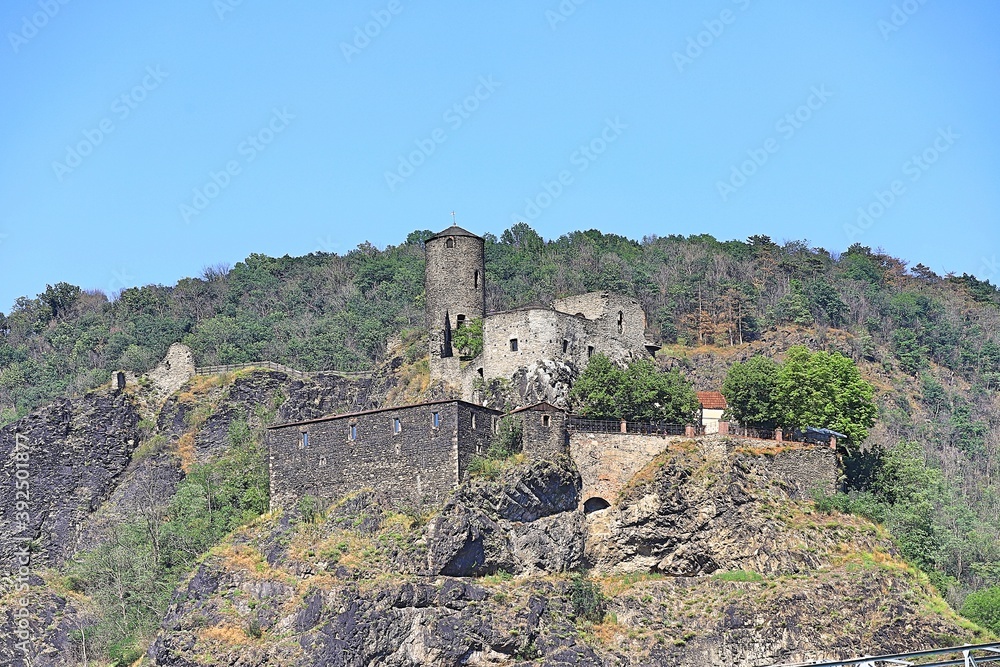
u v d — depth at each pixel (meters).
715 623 111.25
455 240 146.38
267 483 137.62
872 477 131.12
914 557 121.31
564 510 119.06
